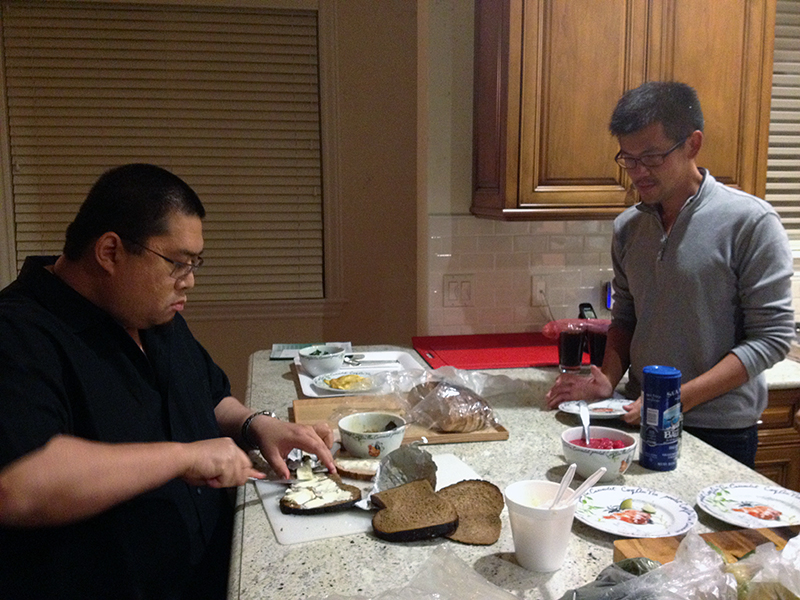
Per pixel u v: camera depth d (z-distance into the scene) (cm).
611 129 168
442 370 179
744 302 160
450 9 258
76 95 292
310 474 120
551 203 234
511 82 226
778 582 69
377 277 320
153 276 108
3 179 290
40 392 96
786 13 280
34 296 107
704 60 234
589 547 96
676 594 70
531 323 276
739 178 242
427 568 83
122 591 104
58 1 287
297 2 298
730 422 164
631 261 181
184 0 290
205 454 100
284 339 319
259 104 305
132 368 113
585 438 127
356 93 306
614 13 228
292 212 314
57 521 87
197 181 305
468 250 270
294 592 86
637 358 179
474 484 113
